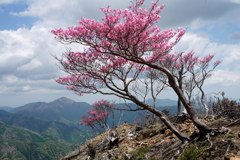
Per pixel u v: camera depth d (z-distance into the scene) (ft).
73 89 31.94
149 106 29.17
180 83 60.29
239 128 25.54
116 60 30.94
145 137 51.39
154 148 35.40
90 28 25.03
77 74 30.73
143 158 33.19
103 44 27.32
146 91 45.62
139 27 24.58
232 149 21.13
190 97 62.80
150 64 26.30
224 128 25.76
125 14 25.34
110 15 24.98
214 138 24.70
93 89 30.27
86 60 29.89
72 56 29.73
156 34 29.32
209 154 22.16
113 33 25.25
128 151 42.47
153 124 60.59
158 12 25.11
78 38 26.27
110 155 46.78
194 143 26.12
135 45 25.79
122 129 65.41
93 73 29.50
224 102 49.14
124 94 28.81
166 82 51.42
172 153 28.43
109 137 61.31
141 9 25.91
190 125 42.91
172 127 29.07
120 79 30.17
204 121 44.83
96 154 54.19
